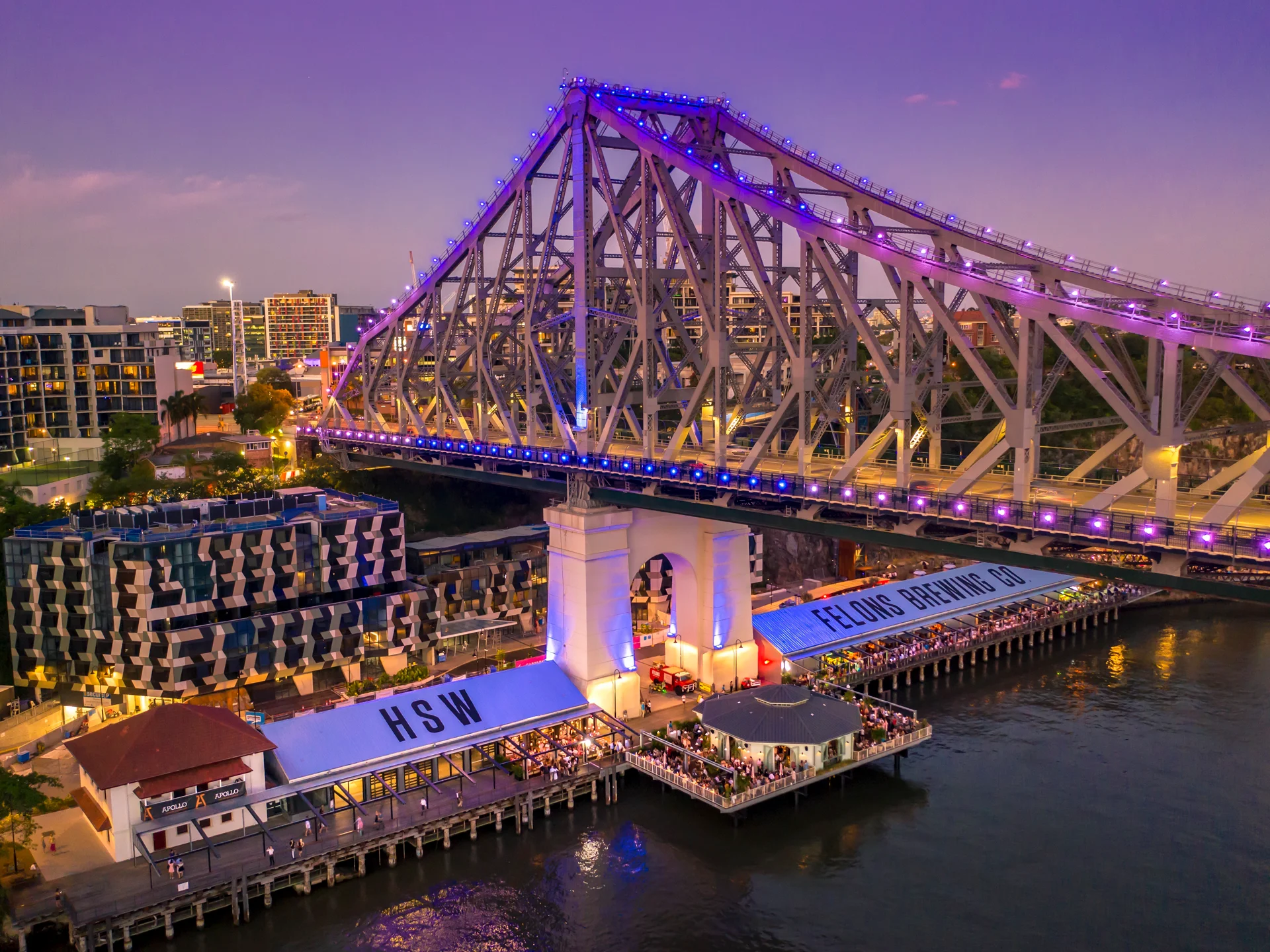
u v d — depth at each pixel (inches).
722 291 3934.5
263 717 3816.4
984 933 2726.4
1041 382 3068.4
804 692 3636.8
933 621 4958.2
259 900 2893.7
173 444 7500.0
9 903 2637.8
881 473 3964.1
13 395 7071.9
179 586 3986.2
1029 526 2913.4
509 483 5137.8
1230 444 6018.7
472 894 2947.8
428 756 3344.0
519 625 5137.8
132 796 2861.7
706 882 2992.1
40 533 4067.4
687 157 3971.5
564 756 3535.9
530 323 4867.1
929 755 3814.0
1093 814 3336.6
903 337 3314.5
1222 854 3090.6
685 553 4296.3
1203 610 5713.6
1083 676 4665.4
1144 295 3472.0
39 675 4035.4
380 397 7007.9
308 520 4387.3
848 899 2886.3
